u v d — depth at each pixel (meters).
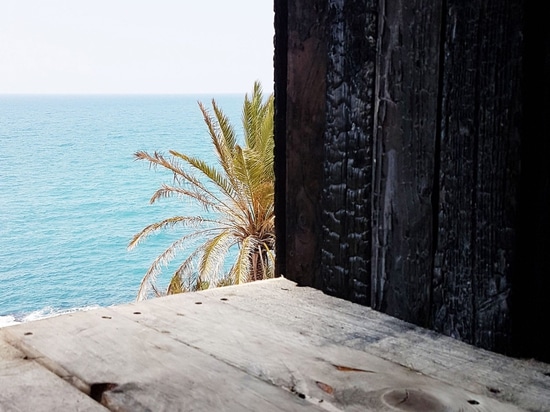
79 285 28.30
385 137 1.03
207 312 1.08
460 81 0.90
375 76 1.04
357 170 1.10
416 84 0.97
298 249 1.27
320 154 1.19
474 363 0.85
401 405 0.72
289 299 1.16
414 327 1.00
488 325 0.90
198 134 90.75
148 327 1.01
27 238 36.16
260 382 0.79
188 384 0.78
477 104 0.88
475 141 0.89
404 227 1.01
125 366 0.84
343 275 1.15
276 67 1.27
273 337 0.96
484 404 0.72
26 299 26.48
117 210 41.62
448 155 0.93
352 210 1.12
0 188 49.66
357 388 0.77
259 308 1.11
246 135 10.94
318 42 1.16
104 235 36.34
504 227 0.87
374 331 0.98
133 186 49.72
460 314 0.94
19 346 0.92
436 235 0.96
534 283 0.86
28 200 45.69
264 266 11.05
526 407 0.72
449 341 0.94
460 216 0.92
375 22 1.03
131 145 75.25
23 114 156.88
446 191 0.94
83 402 0.74
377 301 1.08
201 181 11.34
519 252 0.86
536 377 0.81
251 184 10.61
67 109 192.00
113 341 0.94
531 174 0.85
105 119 136.62
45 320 1.04
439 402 0.73
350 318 1.05
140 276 29.39
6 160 64.19
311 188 1.22
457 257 0.93
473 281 0.92
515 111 0.84
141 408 0.72
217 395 0.75
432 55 0.94
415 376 0.81
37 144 78.56
